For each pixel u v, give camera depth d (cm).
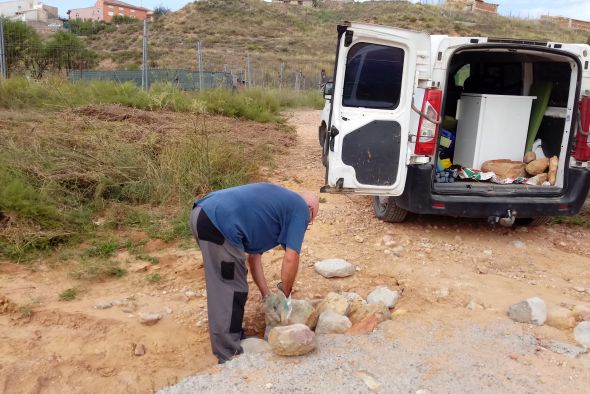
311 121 1498
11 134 707
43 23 6625
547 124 595
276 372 318
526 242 576
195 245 528
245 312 415
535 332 375
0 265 461
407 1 6000
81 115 930
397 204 559
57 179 598
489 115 591
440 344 352
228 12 5594
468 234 588
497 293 442
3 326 379
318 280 465
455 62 635
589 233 614
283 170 830
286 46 4700
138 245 523
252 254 368
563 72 568
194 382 311
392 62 507
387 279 471
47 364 339
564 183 555
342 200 696
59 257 481
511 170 583
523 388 306
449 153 648
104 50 4519
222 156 739
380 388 304
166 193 632
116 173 643
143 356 361
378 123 512
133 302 421
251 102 1414
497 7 5494
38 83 1240
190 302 429
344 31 496
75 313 395
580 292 452
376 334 365
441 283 458
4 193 519
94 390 326
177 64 3728
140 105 1171
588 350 351
